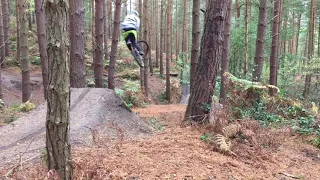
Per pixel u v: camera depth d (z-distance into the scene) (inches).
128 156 180.4
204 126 256.5
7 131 223.8
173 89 831.1
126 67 948.6
